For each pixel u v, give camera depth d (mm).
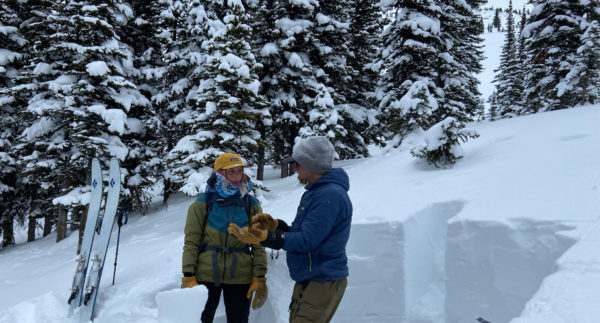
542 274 2881
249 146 8688
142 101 11734
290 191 9281
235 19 8719
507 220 3246
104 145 9625
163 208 12344
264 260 2883
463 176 5121
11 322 3264
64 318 3311
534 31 13969
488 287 3281
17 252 11719
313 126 11102
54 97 10523
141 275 4121
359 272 3805
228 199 2797
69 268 6480
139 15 13367
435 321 3555
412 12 11492
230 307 2779
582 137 5484
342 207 2111
